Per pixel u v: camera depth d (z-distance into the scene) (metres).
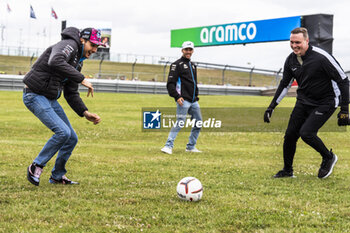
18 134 13.29
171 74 8.91
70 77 4.81
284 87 6.36
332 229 3.86
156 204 4.61
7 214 4.06
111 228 3.76
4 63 58.75
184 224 3.94
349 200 4.97
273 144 12.77
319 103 5.98
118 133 14.23
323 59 5.78
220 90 49.88
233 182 5.99
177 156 8.75
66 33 4.96
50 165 7.09
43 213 4.16
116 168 7.00
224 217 4.15
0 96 29.83
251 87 51.47
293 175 6.57
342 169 7.38
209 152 9.68
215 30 49.44
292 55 6.12
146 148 10.16
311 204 4.75
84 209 4.34
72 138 5.36
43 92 5.01
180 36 53.12
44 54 4.98
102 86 44.31
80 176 6.18
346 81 5.82
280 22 42.53
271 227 3.89
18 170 6.50
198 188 4.75
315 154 9.94
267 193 5.32
